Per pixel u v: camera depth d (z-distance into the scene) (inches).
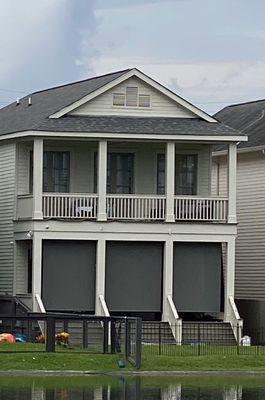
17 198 1989.4
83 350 1640.0
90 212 1914.4
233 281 1942.7
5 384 1371.8
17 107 2252.7
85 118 1946.4
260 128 2322.8
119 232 1916.8
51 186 2005.4
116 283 1936.5
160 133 1915.6
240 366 1592.0
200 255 1968.5
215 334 1904.5
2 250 2042.3
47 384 1374.3
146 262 1950.1
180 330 1870.1
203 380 1460.4
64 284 1921.8
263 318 2151.8
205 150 2053.4
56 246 1921.8
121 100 1978.3
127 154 2036.2
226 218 1952.5
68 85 2187.5
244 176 2295.8
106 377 1471.5
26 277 2003.0
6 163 2039.9
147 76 1980.8
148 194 2023.9
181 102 1991.9
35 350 1595.7
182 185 2049.7
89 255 1934.1
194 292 1963.6
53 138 1905.8
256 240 2252.7
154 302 1950.1
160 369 1544.0
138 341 1536.7
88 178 2022.6
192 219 1942.7
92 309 1929.1
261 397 1270.9
